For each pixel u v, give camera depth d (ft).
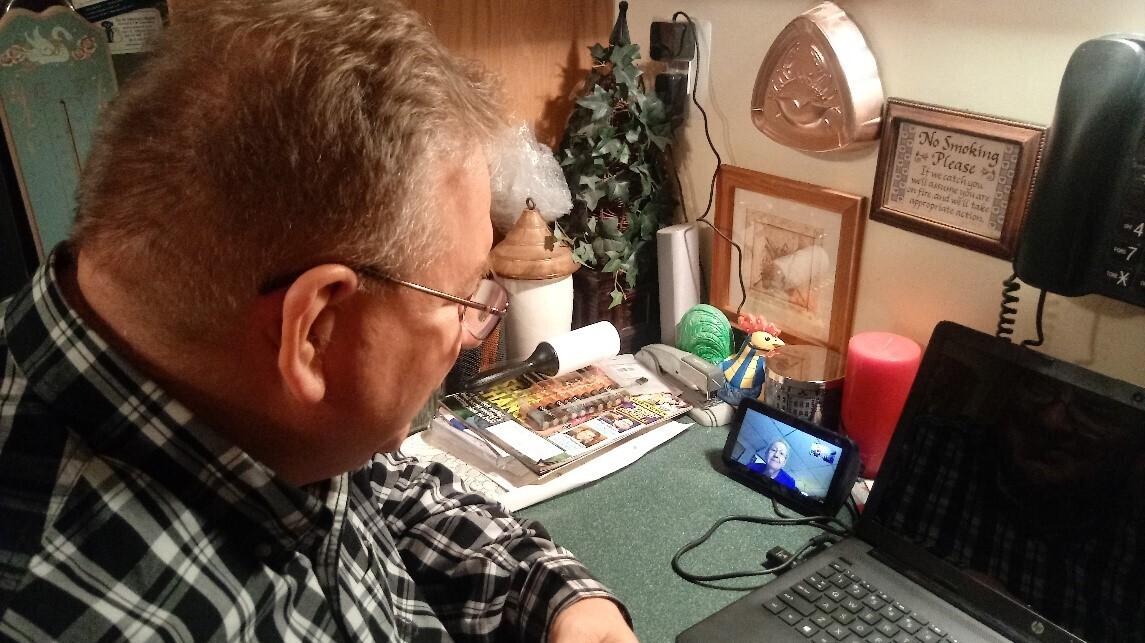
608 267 4.19
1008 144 2.97
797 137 3.59
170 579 1.62
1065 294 2.77
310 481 1.93
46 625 1.46
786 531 3.12
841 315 3.74
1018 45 2.90
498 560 2.68
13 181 3.56
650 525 3.15
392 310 1.60
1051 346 3.08
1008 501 2.61
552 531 3.11
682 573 2.89
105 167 1.46
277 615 1.84
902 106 3.26
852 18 3.37
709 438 3.71
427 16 3.79
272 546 1.82
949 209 3.22
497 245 3.98
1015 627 2.53
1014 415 2.62
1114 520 2.39
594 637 2.41
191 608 1.64
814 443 3.23
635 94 4.09
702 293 4.45
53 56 3.43
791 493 3.25
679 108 4.20
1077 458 2.47
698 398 3.91
